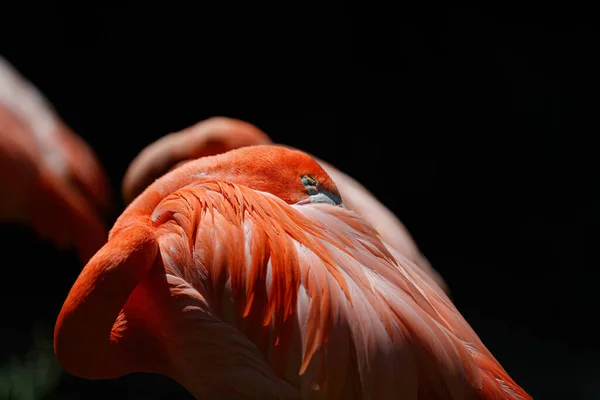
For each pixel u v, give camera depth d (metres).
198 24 13.06
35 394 7.91
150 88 13.03
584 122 12.65
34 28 12.88
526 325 10.59
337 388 3.22
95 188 8.44
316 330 3.20
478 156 12.85
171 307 3.37
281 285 3.26
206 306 3.33
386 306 3.27
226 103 13.11
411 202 12.77
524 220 12.43
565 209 12.42
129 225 3.61
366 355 3.19
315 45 13.17
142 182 5.70
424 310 3.41
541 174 12.66
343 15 13.12
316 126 13.11
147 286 3.42
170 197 3.60
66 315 3.18
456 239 12.41
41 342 8.73
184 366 3.50
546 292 11.30
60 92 12.89
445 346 3.30
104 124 12.88
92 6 12.89
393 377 3.20
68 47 12.95
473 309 10.94
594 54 12.70
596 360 9.81
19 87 8.36
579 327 10.54
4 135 7.87
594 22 12.72
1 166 7.85
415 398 3.22
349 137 13.05
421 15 12.97
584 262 11.79
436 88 13.04
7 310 10.28
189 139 5.68
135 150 12.80
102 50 12.98
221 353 3.34
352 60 13.17
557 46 12.81
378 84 13.18
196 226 3.39
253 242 3.30
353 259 3.38
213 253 3.32
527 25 12.87
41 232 8.19
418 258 5.73
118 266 3.18
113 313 3.18
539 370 9.55
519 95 12.79
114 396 8.74
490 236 12.37
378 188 12.80
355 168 12.88
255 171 3.80
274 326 3.25
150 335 3.54
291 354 3.26
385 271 3.43
